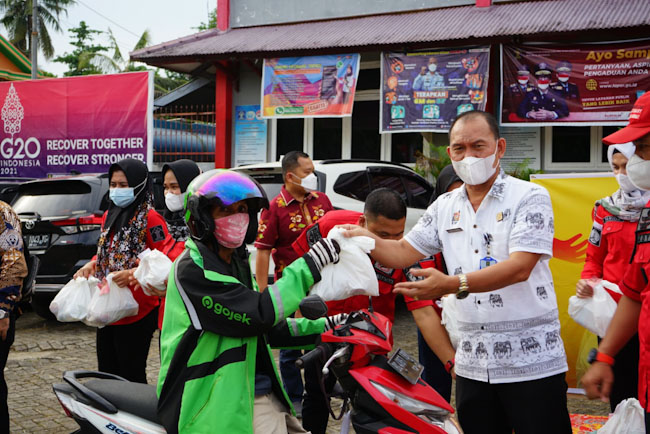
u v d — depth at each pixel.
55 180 7.62
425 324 3.11
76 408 2.57
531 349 2.41
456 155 2.50
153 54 11.54
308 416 3.20
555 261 4.75
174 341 2.26
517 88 9.90
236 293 2.22
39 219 7.30
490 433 2.56
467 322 2.51
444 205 2.66
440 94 10.27
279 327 2.62
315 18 12.15
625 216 3.60
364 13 11.80
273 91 11.24
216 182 2.29
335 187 6.95
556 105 9.73
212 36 12.41
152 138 11.87
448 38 9.86
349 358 2.43
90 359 6.10
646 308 2.32
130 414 2.52
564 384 2.48
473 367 2.50
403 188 8.01
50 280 7.23
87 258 7.25
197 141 13.02
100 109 12.12
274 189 6.87
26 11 34.56
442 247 2.68
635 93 9.39
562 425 2.45
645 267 2.37
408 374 2.39
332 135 12.41
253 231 2.44
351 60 10.77
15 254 3.41
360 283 2.47
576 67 9.62
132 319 3.74
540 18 9.91
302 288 2.35
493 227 2.46
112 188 3.82
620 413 2.87
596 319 3.64
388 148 12.08
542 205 2.39
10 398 4.96
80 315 3.71
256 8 12.54
